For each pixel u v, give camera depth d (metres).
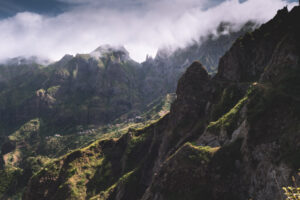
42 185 139.50
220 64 127.94
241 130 62.59
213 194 56.66
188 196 59.91
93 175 146.12
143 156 148.88
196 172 62.28
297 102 51.31
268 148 49.47
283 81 60.19
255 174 50.62
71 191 132.38
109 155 160.75
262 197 46.53
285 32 99.38
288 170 41.50
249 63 111.69
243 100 77.44
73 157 153.25
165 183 67.25
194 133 110.25
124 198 119.44
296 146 43.75
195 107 123.31
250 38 116.12
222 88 113.50
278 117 52.19
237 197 53.03
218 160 60.59
